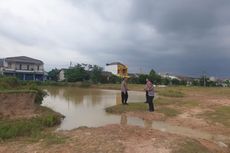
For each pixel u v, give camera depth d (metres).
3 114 14.41
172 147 8.74
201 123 14.32
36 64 79.56
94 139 9.36
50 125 12.97
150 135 10.10
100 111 18.67
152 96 17.72
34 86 19.78
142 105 19.70
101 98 29.72
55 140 9.38
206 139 11.05
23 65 78.06
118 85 67.12
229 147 10.19
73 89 52.78
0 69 75.25
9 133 10.31
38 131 10.91
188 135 11.71
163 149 8.54
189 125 13.94
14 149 8.74
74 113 17.62
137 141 9.25
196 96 32.53
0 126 10.99
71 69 82.38
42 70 80.56
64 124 13.77
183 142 9.34
